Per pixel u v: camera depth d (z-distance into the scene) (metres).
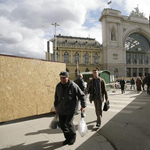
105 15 45.75
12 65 4.89
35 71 5.55
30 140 3.58
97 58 47.34
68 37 49.31
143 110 6.91
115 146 3.39
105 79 19.70
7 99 4.71
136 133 4.13
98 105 4.69
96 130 4.44
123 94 14.16
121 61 46.09
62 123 3.39
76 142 3.52
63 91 3.33
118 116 6.01
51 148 3.16
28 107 5.27
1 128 4.52
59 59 43.56
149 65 51.53
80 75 6.50
